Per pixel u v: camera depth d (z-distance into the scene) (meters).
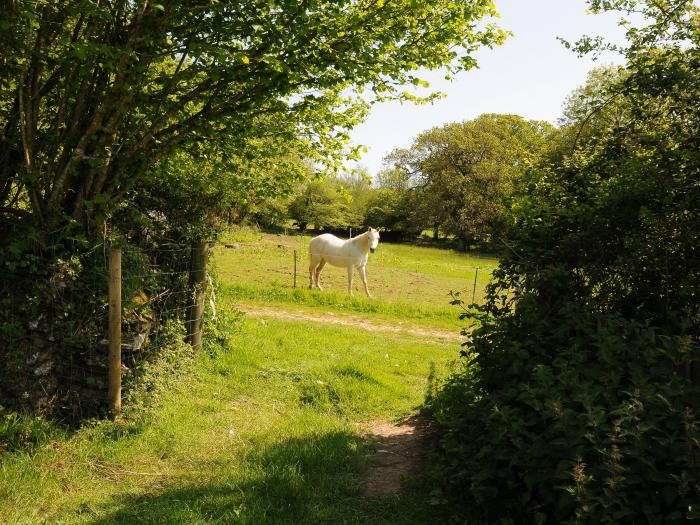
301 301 14.87
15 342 5.21
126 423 5.41
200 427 5.56
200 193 7.84
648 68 4.87
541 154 5.80
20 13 4.30
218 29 5.27
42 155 5.84
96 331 5.55
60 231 5.56
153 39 5.16
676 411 3.01
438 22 5.59
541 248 4.77
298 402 6.68
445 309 14.55
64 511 3.94
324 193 51.16
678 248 4.51
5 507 3.86
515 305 4.57
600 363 3.66
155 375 6.12
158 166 6.36
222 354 7.91
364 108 7.13
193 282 7.42
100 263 5.71
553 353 4.08
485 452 3.50
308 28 5.09
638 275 4.67
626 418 2.93
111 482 4.43
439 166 52.12
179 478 4.56
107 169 5.81
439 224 52.78
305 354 8.65
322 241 17.03
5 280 5.23
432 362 8.89
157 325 6.45
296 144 7.07
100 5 5.15
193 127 5.98
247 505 4.03
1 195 5.70
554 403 3.17
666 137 4.63
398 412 6.69
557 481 3.12
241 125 6.21
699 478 2.72
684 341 3.43
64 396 5.42
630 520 2.80
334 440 5.40
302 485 4.36
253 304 14.08
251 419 5.92
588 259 4.60
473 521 3.63
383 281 21.81
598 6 5.44
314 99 6.02
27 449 4.61
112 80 5.84
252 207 11.57
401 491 4.49
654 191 4.38
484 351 4.34
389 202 60.16
